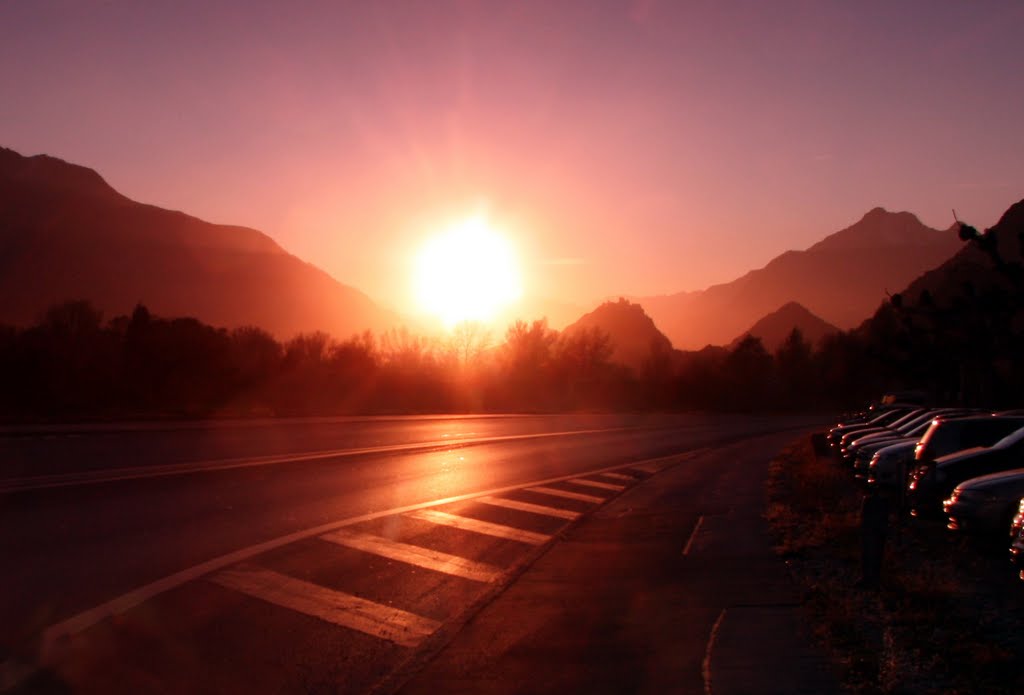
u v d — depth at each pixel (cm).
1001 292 2841
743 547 1383
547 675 760
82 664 761
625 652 821
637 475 2609
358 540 1366
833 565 1210
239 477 2005
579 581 1145
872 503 1061
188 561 1148
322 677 763
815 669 746
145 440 2825
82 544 1212
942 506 1448
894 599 985
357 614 966
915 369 3875
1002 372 3247
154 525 1380
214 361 5631
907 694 680
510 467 2628
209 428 3562
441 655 822
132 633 849
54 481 1791
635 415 7250
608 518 1730
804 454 3378
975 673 727
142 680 734
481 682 744
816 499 1941
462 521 1614
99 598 956
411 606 1016
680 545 1415
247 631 882
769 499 2019
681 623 920
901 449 1872
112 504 1549
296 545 1291
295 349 7044
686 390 9931
